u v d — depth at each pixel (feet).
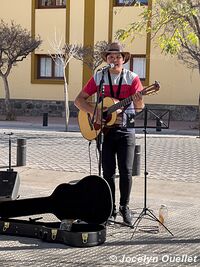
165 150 49.55
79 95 21.42
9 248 18.26
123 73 21.03
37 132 66.74
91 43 92.27
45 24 95.04
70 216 20.03
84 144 52.49
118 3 90.84
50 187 30.17
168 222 22.15
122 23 90.22
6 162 39.65
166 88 88.94
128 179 20.83
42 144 52.39
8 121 85.10
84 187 19.89
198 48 64.69
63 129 72.59
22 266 16.43
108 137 20.88
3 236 19.72
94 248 18.34
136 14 88.84
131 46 89.76
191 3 46.50
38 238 19.38
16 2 96.37
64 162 40.32
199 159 43.73
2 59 84.02
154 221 22.00
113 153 21.07
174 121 88.12
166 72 88.74
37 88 96.68
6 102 87.56
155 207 25.11
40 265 16.52
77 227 19.42
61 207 20.35
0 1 97.25
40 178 33.30
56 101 95.66
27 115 97.35
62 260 17.02
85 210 19.75
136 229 20.72
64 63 80.94
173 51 40.22
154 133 69.00
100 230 18.80
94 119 20.75
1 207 21.04
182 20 44.86
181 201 27.04
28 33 87.25
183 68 87.71
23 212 20.98
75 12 93.20
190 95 87.92
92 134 20.99
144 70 90.27
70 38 93.61
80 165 38.81
